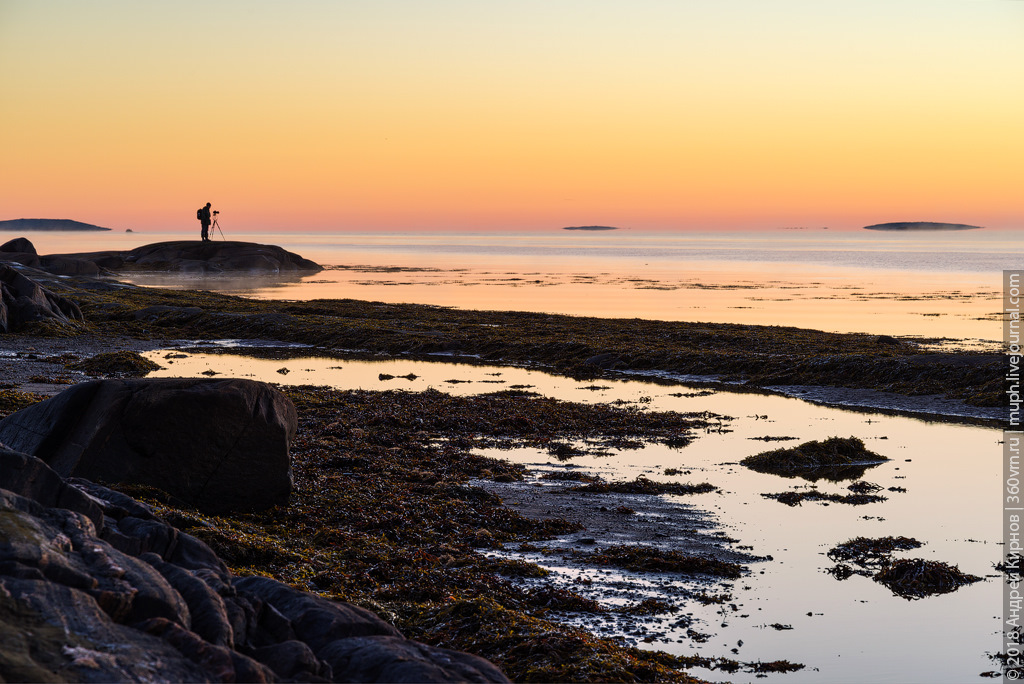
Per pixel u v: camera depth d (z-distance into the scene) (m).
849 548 21.58
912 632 16.52
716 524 23.75
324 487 24.78
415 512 23.30
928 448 34.31
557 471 29.84
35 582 9.00
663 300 114.88
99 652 8.41
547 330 72.75
